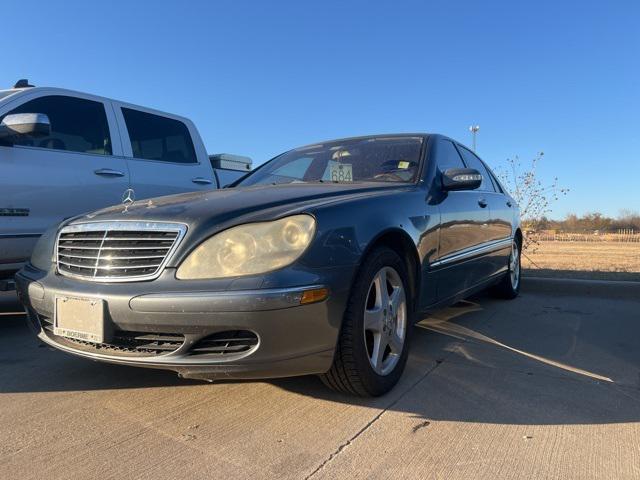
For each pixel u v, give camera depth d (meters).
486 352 3.97
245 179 4.62
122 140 5.45
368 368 2.86
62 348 2.94
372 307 3.00
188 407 2.93
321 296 2.56
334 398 3.03
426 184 3.81
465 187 3.88
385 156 4.21
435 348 4.06
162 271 2.60
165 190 5.71
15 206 4.40
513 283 6.07
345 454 2.41
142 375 3.45
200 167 6.27
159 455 2.40
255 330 2.45
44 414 2.85
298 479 2.21
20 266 4.48
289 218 2.64
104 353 2.74
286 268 2.51
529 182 9.15
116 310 2.59
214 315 2.45
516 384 3.29
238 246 2.56
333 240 2.69
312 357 2.60
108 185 5.12
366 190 3.34
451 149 4.66
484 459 2.38
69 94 5.13
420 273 3.45
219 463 2.33
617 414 2.87
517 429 2.67
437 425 2.71
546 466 2.32
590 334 4.54
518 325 4.85
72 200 4.81
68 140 5.02
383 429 2.66
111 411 2.89
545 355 3.91
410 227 3.33
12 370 3.58
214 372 2.54
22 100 4.73
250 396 3.07
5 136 4.36
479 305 5.75
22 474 2.24
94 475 2.23
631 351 4.04
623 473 2.27
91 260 2.83
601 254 20.98
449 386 3.24
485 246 4.77
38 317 3.13
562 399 3.06
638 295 6.17
